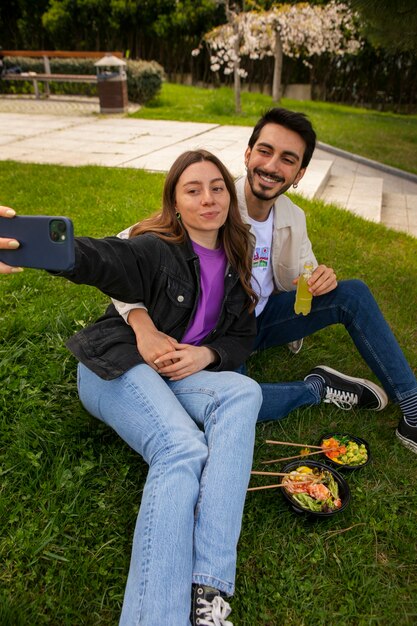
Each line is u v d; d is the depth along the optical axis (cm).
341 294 237
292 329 254
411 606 171
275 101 1582
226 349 206
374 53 1862
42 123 1012
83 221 435
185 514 153
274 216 243
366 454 221
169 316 203
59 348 264
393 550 189
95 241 175
